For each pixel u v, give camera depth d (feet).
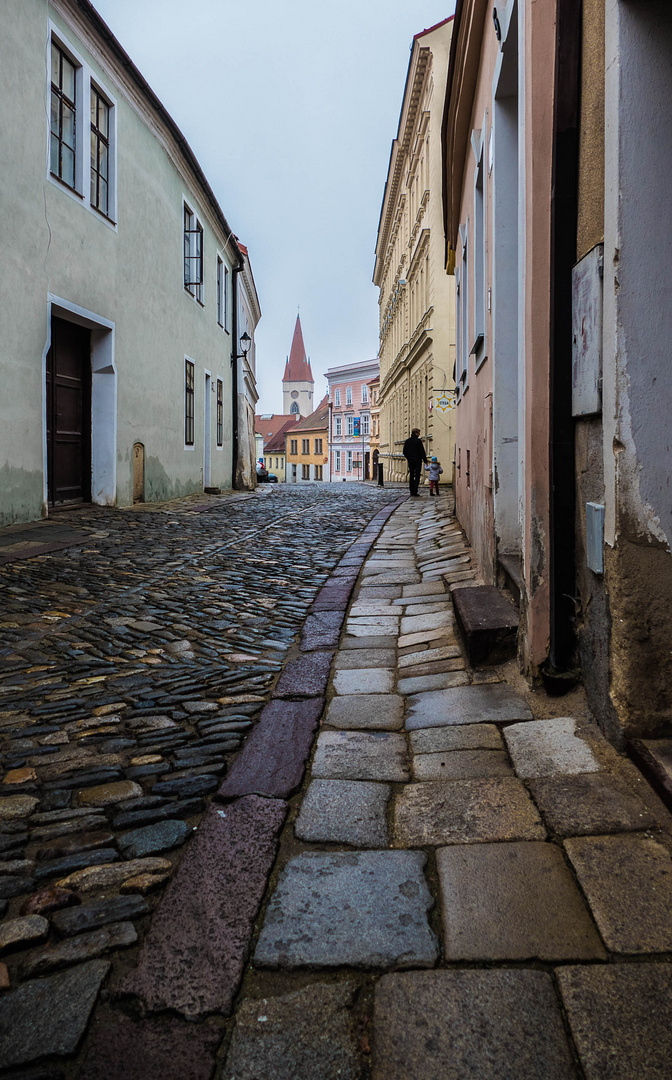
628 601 8.84
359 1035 5.28
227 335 79.41
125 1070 5.04
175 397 56.80
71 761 10.28
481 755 9.59
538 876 6.95
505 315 17.30
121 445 45.32
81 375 43.14
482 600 15.39
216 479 73.61
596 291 9.31
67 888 7.19
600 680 9.84
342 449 278.05
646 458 8.61
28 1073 5.03
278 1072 4.99
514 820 7.93
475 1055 5.04
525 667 12.13
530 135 11.37
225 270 78.74
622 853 7.18
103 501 44.37
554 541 10.94
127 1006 5.64
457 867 7.18
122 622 17.81
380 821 8.21
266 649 15.75
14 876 7.48
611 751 9.16
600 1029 5.18
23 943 6.36
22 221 32.78
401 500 55.77
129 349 46.24
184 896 6.93
